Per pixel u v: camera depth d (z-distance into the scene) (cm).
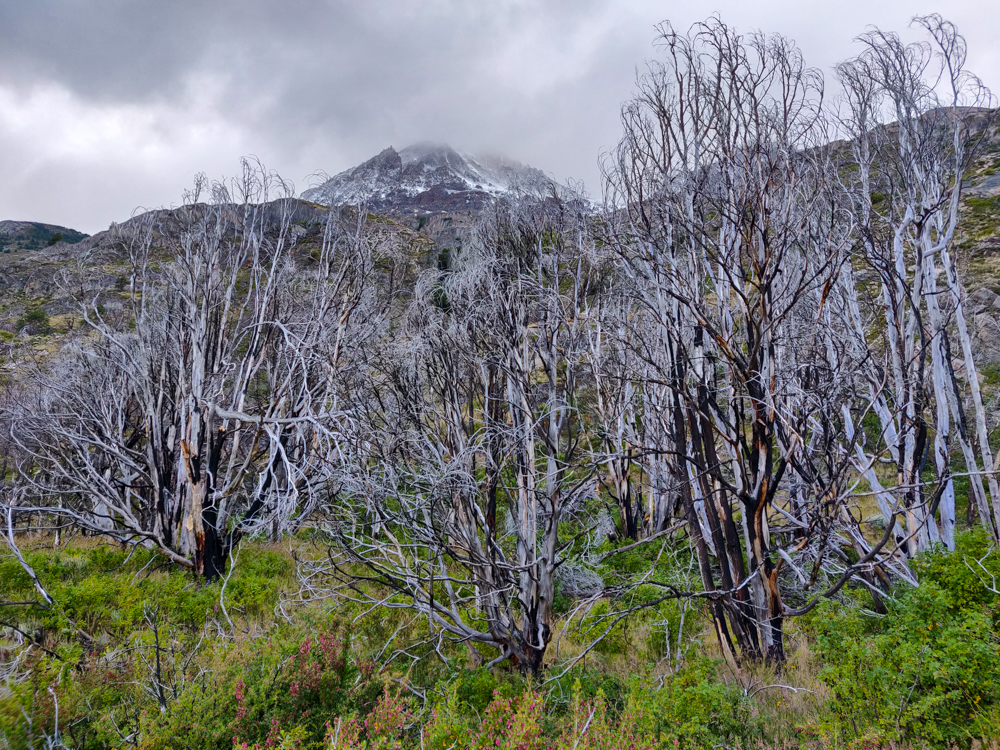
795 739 454
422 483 680
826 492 585
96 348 1362
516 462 692
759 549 627
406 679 543
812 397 618
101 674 565
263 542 1262
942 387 661
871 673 435
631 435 952
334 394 895
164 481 1154
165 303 1254
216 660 517
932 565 571
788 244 630
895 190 730
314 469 1009
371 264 1272
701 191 644
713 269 704
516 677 615
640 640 738
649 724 429
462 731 425
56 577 962
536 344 722
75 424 1377
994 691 386
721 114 636
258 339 1230
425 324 755
